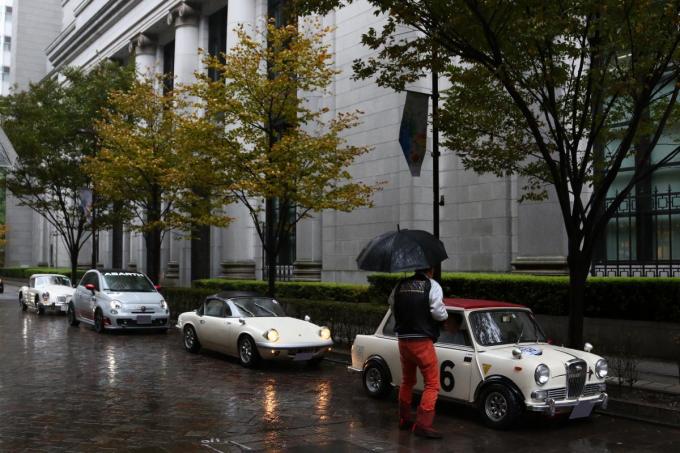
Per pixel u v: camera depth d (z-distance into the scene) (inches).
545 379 283.6
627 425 308.0
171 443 268.7
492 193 661.3
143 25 1330.0
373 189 668.1
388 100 750.5
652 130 410.3
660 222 539.5
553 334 512.4
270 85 602.5
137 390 381.4
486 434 287.9
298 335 463.2
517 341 321.7
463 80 414.9
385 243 290.4
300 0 401.7
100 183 855.1
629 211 560.7
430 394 280.1
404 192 721.0
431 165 722.2
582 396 297.3
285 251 964.0
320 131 827.4
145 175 813.2
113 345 589.6
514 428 296.7
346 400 356.8
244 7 1020.5
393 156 740.0
